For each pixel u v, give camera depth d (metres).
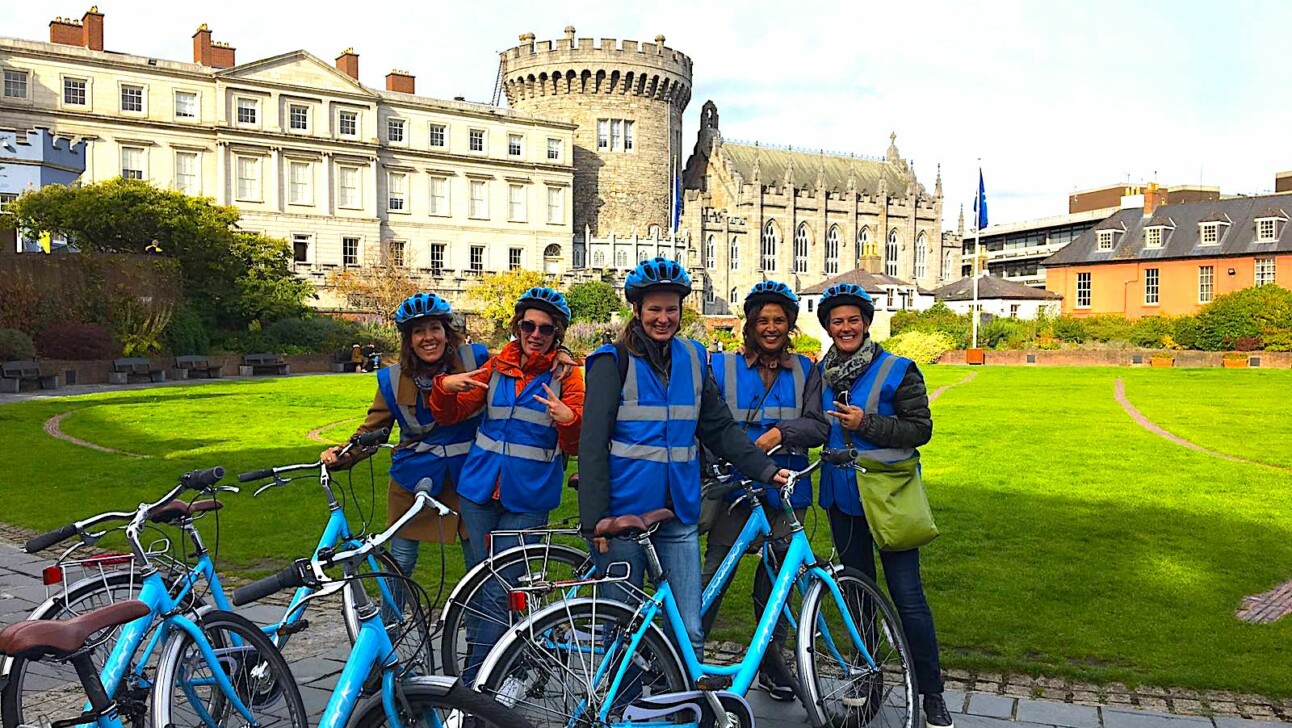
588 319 62.00
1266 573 8.32
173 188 57.44
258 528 9.98
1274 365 47.03
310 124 61.91
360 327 49.38
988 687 5.83
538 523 5.37
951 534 9.84
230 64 61.34
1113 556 8.93
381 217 64.94
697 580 4.75
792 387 5.60
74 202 41.25
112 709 3.88
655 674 4.36
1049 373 41.97
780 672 5.45
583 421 4.64
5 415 21.25
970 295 73.94
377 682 3.77
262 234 53.75
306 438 17.42
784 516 5.38
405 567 5.59
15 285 33.47
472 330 58.06
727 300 86.12
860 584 5.02
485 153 68.88
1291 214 61.62
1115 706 5.52
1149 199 70.00
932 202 101.19
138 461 14.36
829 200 93.12
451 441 5.55
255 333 44.94
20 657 3.41
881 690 4.99
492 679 3.93
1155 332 55.28
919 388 5.30
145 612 3.70
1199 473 13.98
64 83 54.69
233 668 4.36
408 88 69.00
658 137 81.06
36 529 9.98
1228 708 5.48
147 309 38.12
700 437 5.04
